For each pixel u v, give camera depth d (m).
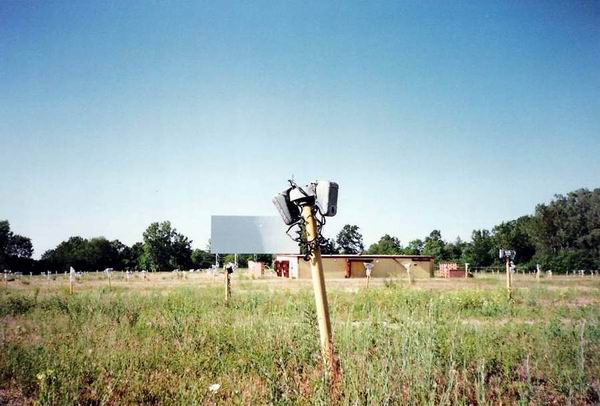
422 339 5.32
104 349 6.23
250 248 50.78
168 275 54.28
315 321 5.82
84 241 101.81
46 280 42.94
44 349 6.02
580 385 4.64
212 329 7.48
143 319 9.52
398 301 13.48
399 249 94.25
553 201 82.50
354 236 108.62
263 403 4.14
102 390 4.72
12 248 112.19
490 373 5.48
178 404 4.29
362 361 4.61
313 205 4.94
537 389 4.54
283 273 46.47
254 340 6.60
